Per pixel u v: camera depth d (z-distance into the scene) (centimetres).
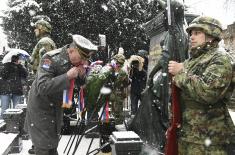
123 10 2389
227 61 361
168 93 636
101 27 2381
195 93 358
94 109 581
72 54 434
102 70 571
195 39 379
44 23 750
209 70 358
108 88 613
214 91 352
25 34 2345
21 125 845
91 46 436
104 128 785
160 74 652
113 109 959
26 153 780
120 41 2431
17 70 1109
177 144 381
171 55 632
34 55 717
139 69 1166
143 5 2386
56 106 448
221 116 367
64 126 940
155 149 632
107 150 776
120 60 949
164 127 636
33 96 443
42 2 2291
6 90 1102
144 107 675
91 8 2331
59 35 2339
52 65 434
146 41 2438
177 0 653
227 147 367
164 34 688
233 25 1948
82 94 556
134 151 484
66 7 2303
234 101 1377
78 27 2348
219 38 376
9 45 2728
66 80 415
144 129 671
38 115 439
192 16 1165
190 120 371
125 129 822
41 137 439
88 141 862
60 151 768
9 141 643
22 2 2306
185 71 373
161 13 688
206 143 362
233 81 373
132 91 1176
